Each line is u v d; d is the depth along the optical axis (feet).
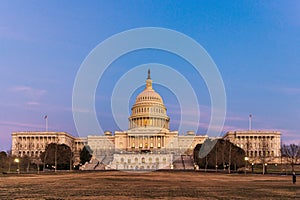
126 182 221.46
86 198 122.93
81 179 260.62
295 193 146.10
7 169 498.28
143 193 142.61
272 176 327.88
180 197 127.44
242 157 507.71
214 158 516.73
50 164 539.70
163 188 170.40
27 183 209.97
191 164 601.62
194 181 236.63
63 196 129.70
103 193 142.20
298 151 571.69
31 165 549.54
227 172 439.63
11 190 156.76
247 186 187.21
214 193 144.36
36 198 122.31
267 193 145.59
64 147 561.43
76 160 616.80
